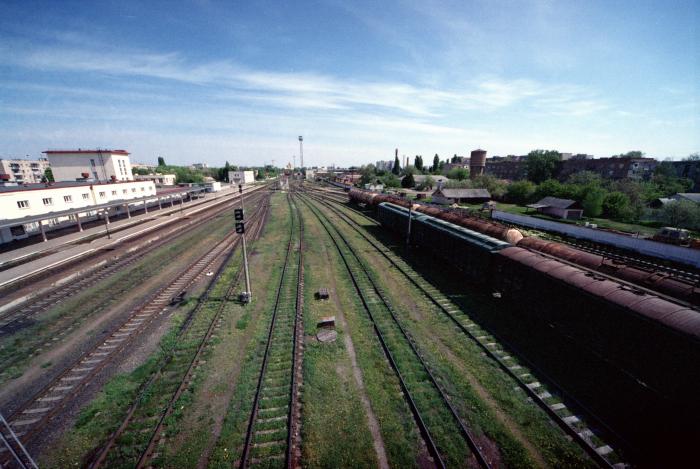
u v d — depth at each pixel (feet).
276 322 45.29
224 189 285.02
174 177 303.89
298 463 24.35
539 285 43.57
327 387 32.24
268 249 86.69
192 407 29.71
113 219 127.85
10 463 23.54
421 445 25.99
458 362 36.70
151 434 26.40
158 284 59.82
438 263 73.97
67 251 80.02
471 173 363.35
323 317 47.21
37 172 415.03
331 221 130.72
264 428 27.25
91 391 31.58
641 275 42.14
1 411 28.78
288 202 200.44
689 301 35.37
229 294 54.90
